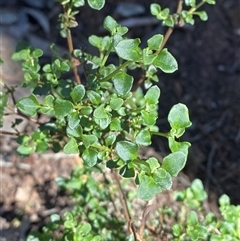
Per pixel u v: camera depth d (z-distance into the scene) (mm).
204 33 527
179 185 436
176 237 281
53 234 327
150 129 240
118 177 321
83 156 222
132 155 208
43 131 278
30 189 447
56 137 284
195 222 275
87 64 262
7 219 432
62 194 442
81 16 544
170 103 490
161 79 504
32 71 269
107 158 229
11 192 446
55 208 436
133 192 343
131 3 551
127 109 252
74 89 223
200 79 503
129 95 245
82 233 267
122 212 326
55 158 457
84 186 329
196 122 480
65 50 519
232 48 520
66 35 278
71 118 221
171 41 524
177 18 282
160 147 458
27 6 547
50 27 539
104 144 242
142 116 227
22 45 289
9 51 489
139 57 205
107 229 320
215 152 463
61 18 272
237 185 444
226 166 456
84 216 326
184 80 503
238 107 487
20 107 231
